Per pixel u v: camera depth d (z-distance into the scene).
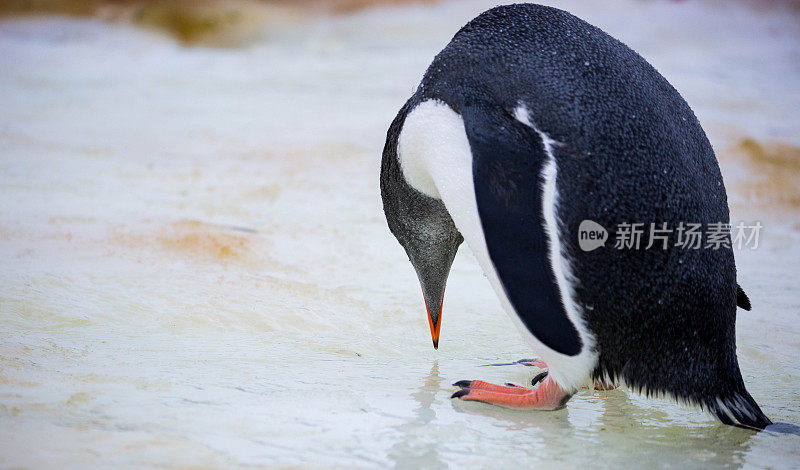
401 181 9.92
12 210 16.09
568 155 8.34
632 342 8.46
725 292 8.66
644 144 8.48
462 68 9.03
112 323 10.80
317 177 21.50
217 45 53.09
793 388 9.96
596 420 8.91
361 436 7.86
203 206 17.83
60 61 43.50
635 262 8.27
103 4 56.31
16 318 10.60
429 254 10.36
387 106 32.88
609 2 61.72
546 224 8.27
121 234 14.74
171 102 33.19
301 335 11.03
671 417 9.10
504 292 8.41
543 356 8.63
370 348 10.73
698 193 8.62
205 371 9.40
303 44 51.69
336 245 15.54
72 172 20.33
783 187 21.58
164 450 7.14
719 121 29.48
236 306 11.70
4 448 6.98
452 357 10.62
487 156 8.41
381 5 60.22
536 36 9.12
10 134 24.80
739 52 48.25
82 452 7.00
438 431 8.18
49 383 8.56
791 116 31.48
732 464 7.82
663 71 40.97
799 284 14.30
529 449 7.93
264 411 8.27
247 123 28.89
